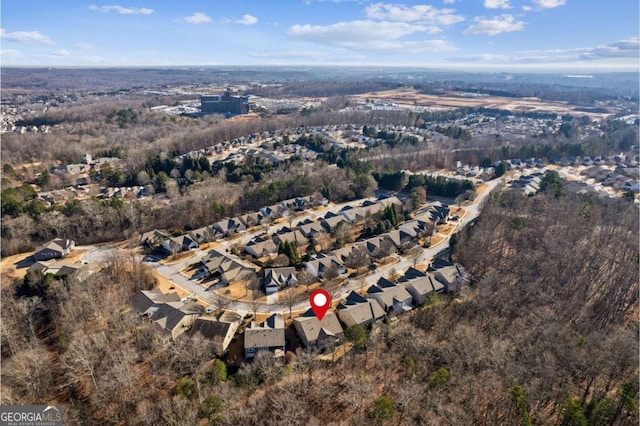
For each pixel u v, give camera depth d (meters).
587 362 68.44
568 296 98.62
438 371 67.12
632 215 143.75
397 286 102.31
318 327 86.81
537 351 71.75
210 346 80.94
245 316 96.75
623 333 79.25
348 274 117.31
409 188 192.12
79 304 92.44
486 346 75.19
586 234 126.94
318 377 74.12
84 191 190.12
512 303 92.12
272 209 161.88
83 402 70.38
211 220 155.00
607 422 58.69
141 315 93.69
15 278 113.19
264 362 74.06
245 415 64.44
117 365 72.38
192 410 65.12
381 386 71.56
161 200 174.00
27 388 70.50
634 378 65.31
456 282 106.56
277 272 111.88
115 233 144.62
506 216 140.62
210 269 118.19
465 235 134.75
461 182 186.25
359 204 176.75
